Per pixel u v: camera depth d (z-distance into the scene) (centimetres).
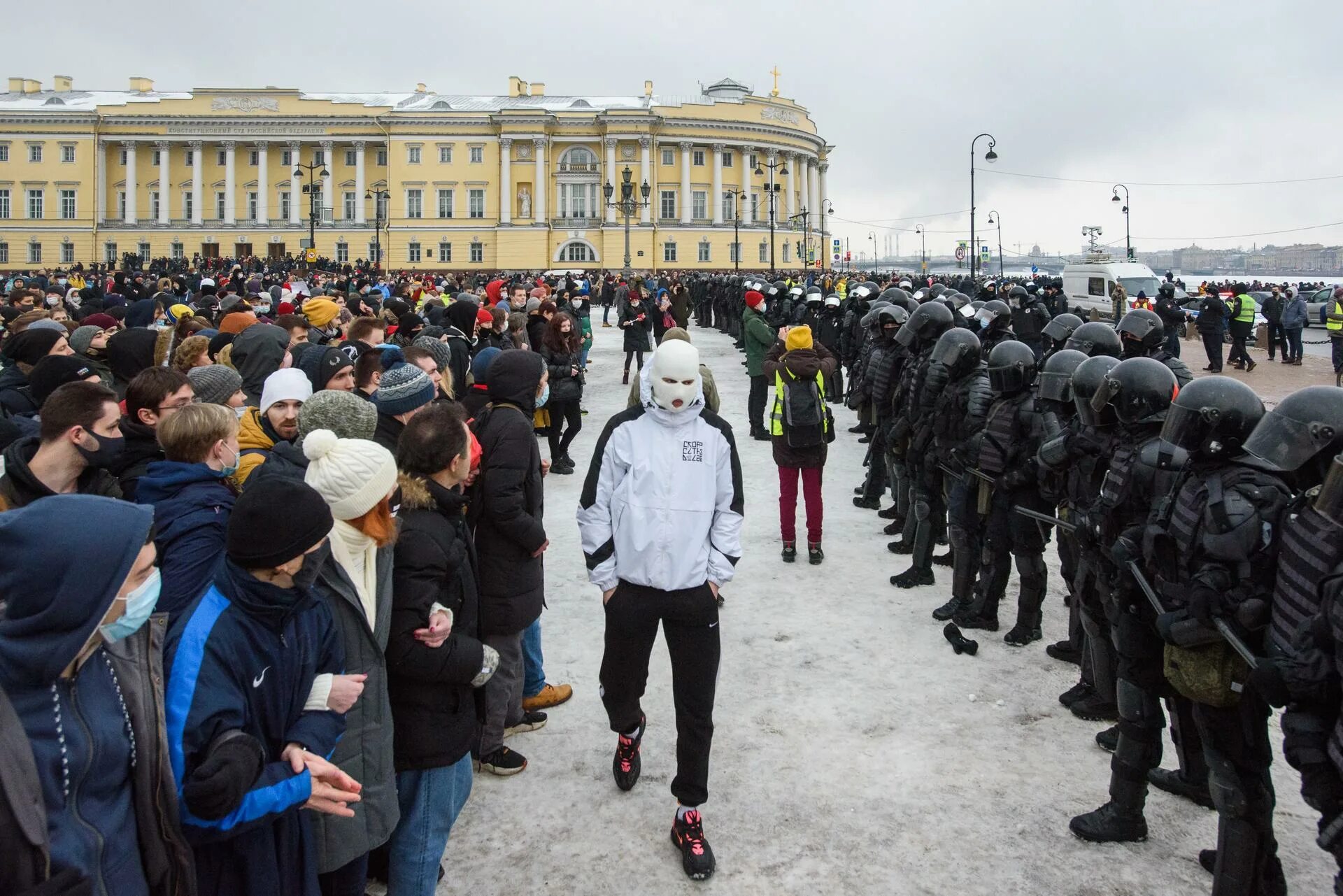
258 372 582
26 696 183
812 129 8619
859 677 530
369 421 376
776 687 517
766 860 362
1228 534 301
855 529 855
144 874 205
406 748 302
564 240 7406
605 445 373
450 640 300
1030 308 1248
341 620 276
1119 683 375
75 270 4309
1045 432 513
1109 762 437
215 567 274
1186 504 323
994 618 600
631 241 7338
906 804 401
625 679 386
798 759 439
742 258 7781
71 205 7262
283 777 231
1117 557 364
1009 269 11312
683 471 363
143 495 293
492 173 7350
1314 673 253
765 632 599
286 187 7444
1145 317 596
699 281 3669
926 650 568
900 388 738
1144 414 387
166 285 1702
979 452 562
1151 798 415
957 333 613
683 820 363
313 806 241
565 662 556
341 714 255
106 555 186
